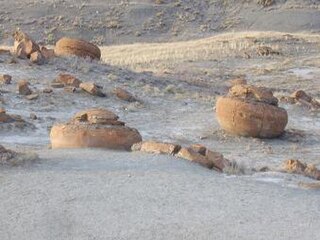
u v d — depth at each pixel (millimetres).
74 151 19281
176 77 48562
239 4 108062
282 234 11531
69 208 12758
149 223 11992
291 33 91312
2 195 13469
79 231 11531
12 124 27469
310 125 34000
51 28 95562
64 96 33688
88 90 34656
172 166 16656
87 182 14664
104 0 106312
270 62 64375
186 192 14117
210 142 28641
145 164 16734
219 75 56031
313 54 70125
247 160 24359
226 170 17500
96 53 46250
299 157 26125
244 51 68188
